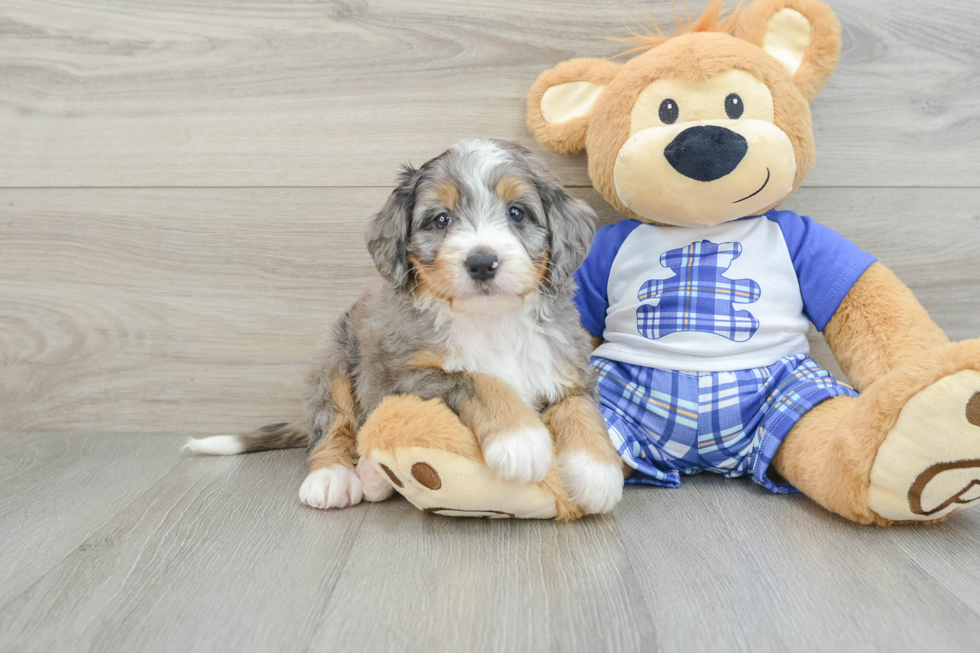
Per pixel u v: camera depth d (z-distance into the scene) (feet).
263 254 8.03
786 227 6.88
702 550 4.97
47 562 4.95
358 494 6.11
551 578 4.58
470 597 4.33
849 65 7.49
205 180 7.95
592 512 5.44
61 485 6.60
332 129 7.83
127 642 3.93
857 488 5.16
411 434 5.16
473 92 7.70
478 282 5.32
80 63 7.89
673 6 7.51
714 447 6.41
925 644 3.77
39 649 3.88
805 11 6.69
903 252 7.73
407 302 6.02
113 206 8.05
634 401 6.61
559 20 7.59
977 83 7.54
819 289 6.58
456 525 5.54
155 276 8.11
